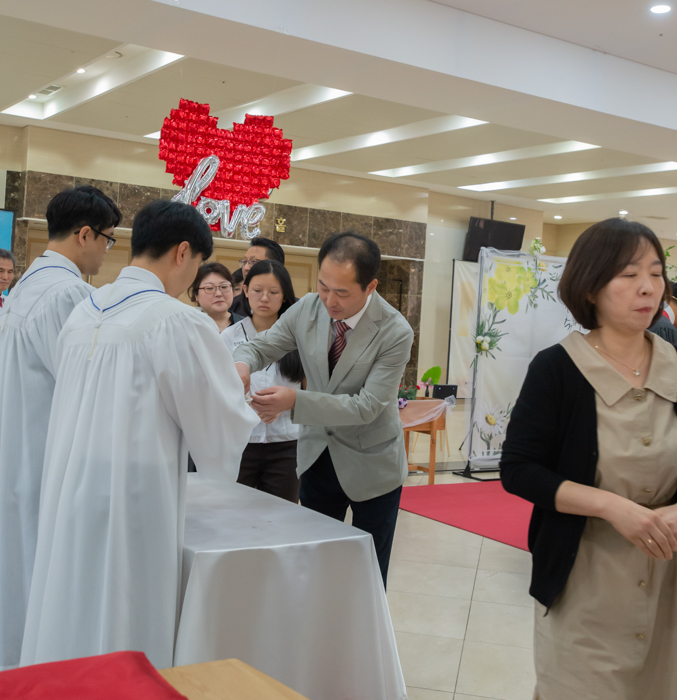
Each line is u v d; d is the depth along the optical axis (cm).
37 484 211
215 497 221
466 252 1338
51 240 224
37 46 648
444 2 543
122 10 454
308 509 210
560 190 1211
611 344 148
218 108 820
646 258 140
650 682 144
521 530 493
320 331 233
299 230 1141
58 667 93
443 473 707
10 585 207
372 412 218
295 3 488
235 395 175
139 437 164
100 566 161
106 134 966
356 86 587
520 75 583
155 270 181
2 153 945
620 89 638
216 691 98
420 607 349
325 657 181
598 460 141
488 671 281
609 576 139
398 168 1123
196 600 163
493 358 667
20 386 211
